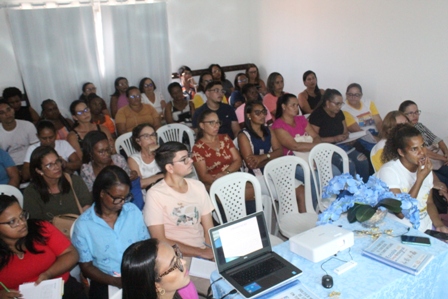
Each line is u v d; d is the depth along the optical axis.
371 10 4.57
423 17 4.04
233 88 6.42
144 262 1.29
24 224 1.83
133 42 5.98
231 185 2.65
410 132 2.13
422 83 4.22
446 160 3.46
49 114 4.54
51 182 2.50
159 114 5.50
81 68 5.70
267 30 6.48
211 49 6.73
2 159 3.32
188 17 6.39
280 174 2.89
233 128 4.38
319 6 5.30
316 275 1.63
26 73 5.35
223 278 1.63
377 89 4.76
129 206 2.19
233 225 1.72
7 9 5.09
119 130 4.77
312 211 2.92
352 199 1.93
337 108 3.90
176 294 1.52
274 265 1.67
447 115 4.06
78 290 2.10
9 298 1.71
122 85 5.64
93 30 5.64
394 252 1.71
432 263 1.67
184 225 2.28
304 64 5.84
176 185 2.28
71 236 2.13
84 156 2.85
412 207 1.94
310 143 3.60
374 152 3.00
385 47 4.52
